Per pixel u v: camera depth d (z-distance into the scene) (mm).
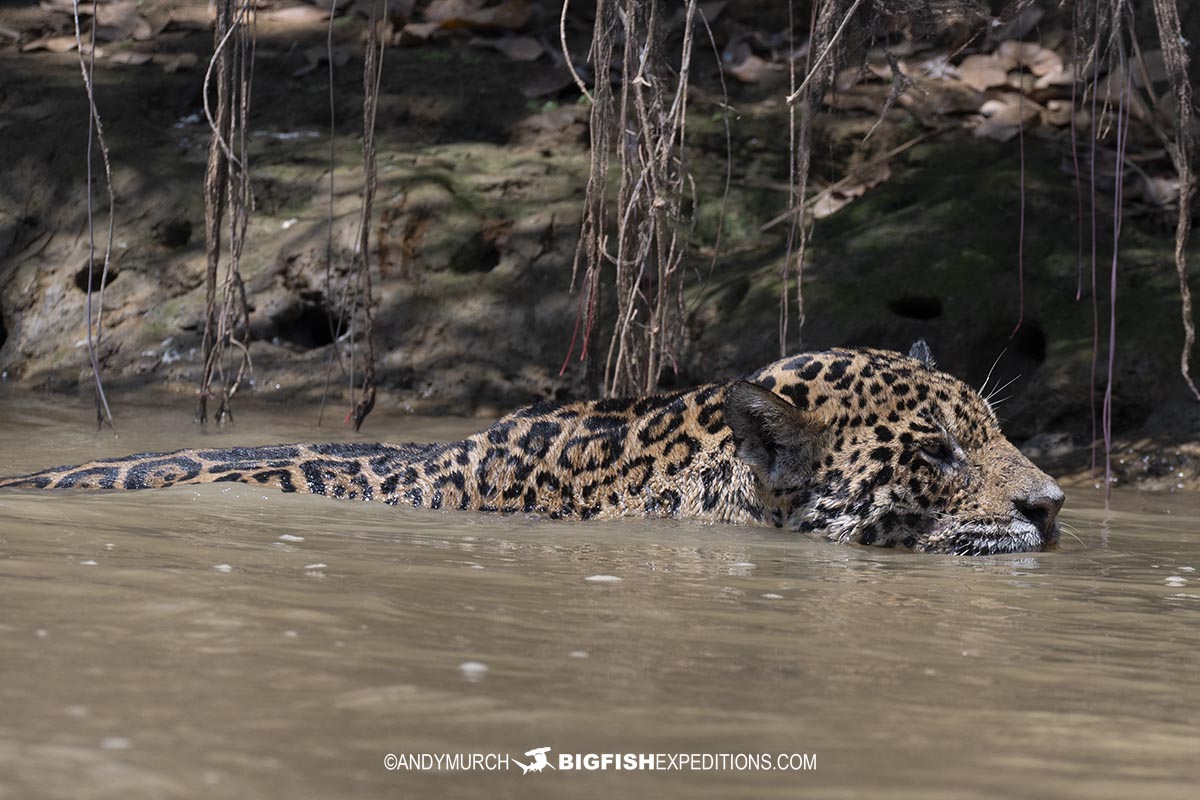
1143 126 21797
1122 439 16031
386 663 5211
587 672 5297
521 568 7867
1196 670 5996
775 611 6906
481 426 17469
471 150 23062
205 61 25609
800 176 13938
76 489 10609
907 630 6578
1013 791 4059
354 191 21672
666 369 19047
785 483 10656
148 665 4926
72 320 21047
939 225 19938
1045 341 17891
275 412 18031
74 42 26250
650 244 14000
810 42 13289
